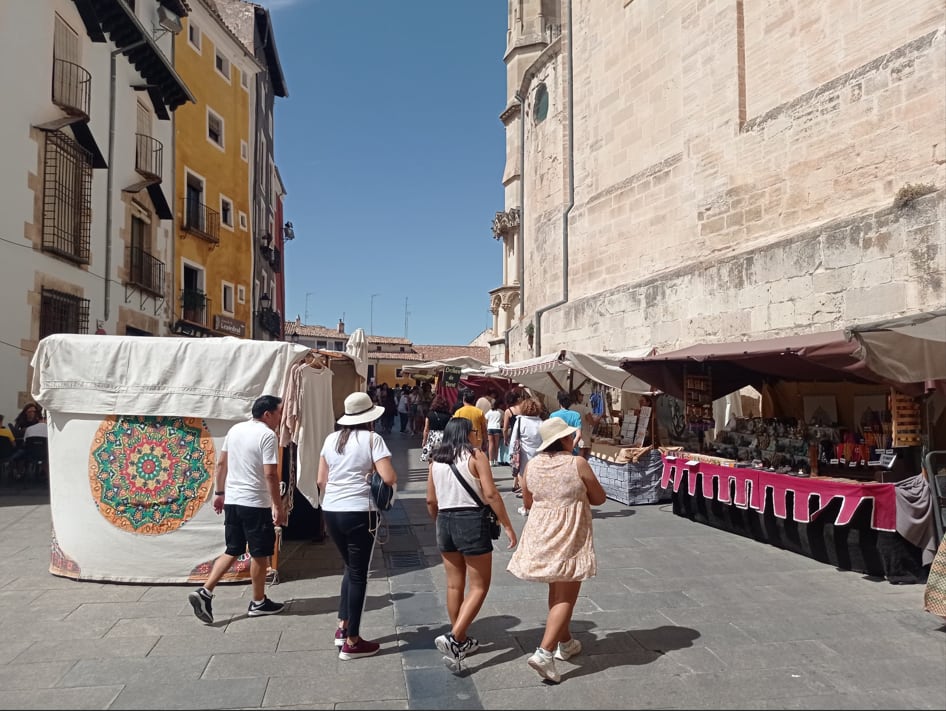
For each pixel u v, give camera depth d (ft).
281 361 19.62
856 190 30.04
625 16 48.37
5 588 18.69
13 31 39.42
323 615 16.65
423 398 81.76
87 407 19.47
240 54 85.46
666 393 31.27
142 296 58.13
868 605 17.30
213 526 19.13
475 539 13.67
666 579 19.77
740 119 36.99
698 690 12.49
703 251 39.70
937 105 26.45
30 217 40.60
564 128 60.18
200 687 12.57
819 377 27.86
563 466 13.79
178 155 69.51
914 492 19.17
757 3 36.42
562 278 56.95
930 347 19.36
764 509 23.58
